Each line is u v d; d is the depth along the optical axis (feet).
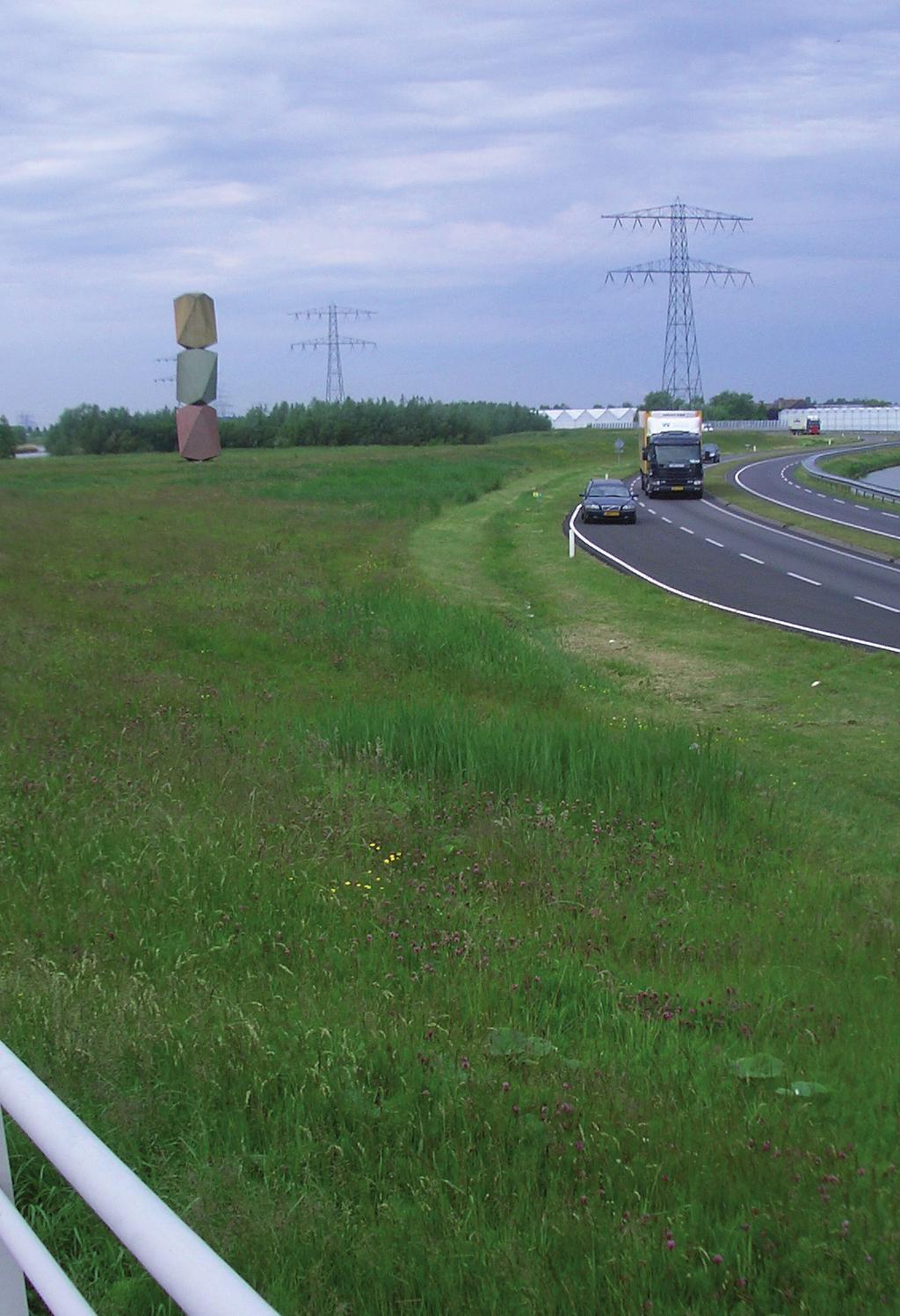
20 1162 13.37
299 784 40.78
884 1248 13.03
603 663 73.87
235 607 79.15
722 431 494.59
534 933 27.71
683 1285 12.27
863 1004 24.17
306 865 30.04
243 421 370.94
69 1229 12.48
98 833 30.32
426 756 45.42
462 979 23.26
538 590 101.71
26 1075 7.26
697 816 41.81
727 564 118.01
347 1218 12.89
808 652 75.10
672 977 25.67
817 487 228.63
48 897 25.85
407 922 27.43
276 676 61.87
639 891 33.37
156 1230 5.28
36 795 34.12
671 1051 19.98
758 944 28.66
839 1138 16.71
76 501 149.79
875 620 85.87
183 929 24.64
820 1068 20.01
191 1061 16.83
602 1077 17.84
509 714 53.83
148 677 55.77
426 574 105.60
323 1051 17.60
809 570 113.09
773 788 46.44
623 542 137.28
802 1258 12.78
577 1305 11.72
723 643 79.05
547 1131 15.62
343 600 83.61
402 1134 15.11
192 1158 13.91
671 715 61.46
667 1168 14.80
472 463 272.92
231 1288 4.76
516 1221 13.24
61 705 48.16
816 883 34.73
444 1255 12.26
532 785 43.50
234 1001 20.08
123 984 20.26
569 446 382.01
